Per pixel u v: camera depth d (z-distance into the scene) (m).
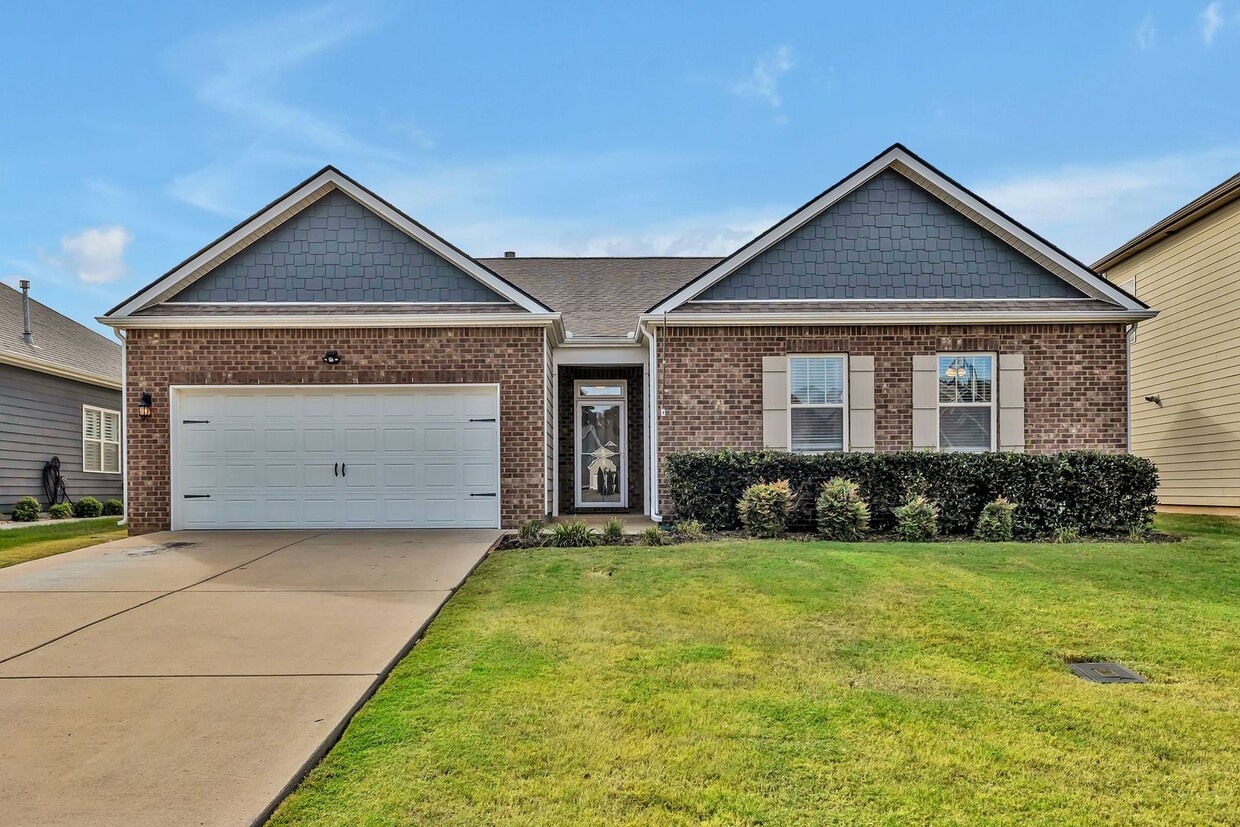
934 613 5.85
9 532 12.28
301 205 11.45
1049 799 3.15
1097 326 11.67
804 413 11.66
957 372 11.69
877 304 11.90
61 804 3.02
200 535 10.38
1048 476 10.11
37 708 4.02
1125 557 7.86
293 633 5.39
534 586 6.85
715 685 4.39
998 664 4.80
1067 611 5.90
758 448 11.57
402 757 3.48
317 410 11.05
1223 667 4.77
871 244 12.04
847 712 4.01
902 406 11.62
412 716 3.94
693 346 11.67
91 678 4.48
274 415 11.04
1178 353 14.80
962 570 7.22
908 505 9.85
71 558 8.48
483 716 3.93
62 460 16.97
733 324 11.62
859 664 4.78
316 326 10.97
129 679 4.46
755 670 4.65
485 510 11.05
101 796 3.08
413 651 5.10
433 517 11.02
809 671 4.64
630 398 14.72
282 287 11.45
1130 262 16.50
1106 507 10.10
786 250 12.02
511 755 3.49
